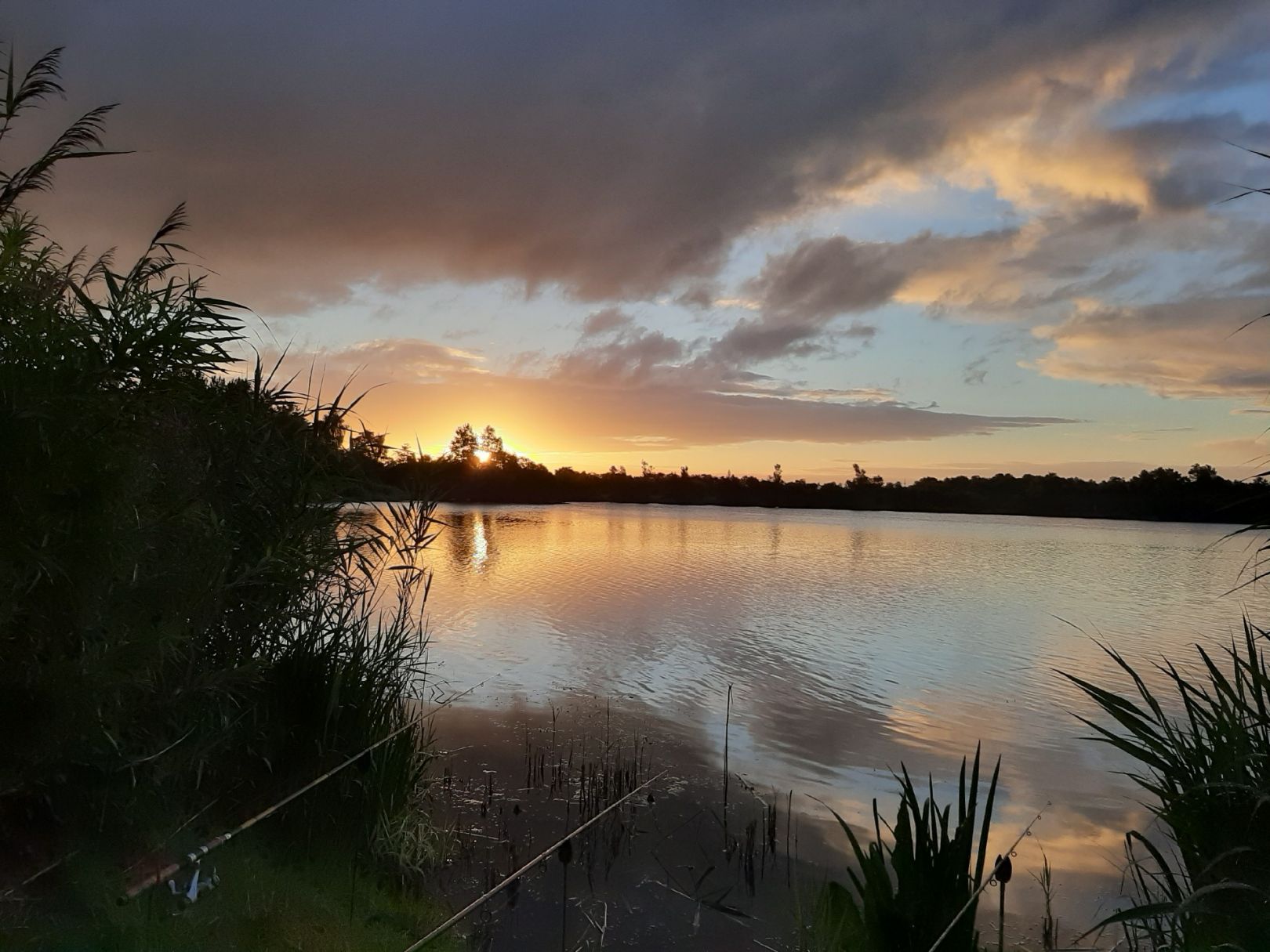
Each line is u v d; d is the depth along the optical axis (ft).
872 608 62.80
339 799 13.82
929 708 33.71
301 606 14.32
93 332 10.08
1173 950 10.05
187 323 10.84
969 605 65.57
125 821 9.70
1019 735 30.19
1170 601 69.51
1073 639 50.42
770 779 23.99
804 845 18.89
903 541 147.74
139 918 9.04
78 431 8.89
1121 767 26.58
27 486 8.45
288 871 12.27
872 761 26.55
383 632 17.34
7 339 8.91
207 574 10.77
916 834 10.43
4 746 8.27
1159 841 20.30
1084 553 125.90
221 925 9.87
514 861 16.78
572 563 90.94
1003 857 9.77
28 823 8.93
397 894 13.87
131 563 9.46
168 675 10.80
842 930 11.28
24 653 8.46
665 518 229.66
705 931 14.06
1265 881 9.10
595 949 12.97
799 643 47.39
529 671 37.24
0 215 9.84
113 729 9.20
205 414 12.78
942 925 9.99
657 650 43.45
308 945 10.18
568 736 27.09
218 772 12.35
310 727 13.70
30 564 8.16
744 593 69.46
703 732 28.71
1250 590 77.41
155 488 10.61
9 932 8.05
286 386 15.30
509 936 13.44
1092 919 16.21
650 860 17.22
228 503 13.01
